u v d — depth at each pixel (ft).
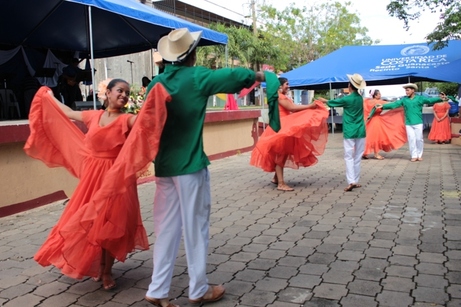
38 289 12.24
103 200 10.54
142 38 41.47
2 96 34.14
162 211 10.60
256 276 12.69
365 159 37.01
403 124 35.91
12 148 20.24
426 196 21.93
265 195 23.47
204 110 10.37
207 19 106.63
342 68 62.13
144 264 13.99
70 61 40.81
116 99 11.64
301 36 118.32
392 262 13.35
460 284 11.64
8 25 35.17
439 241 15.12
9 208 20.10
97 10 34.19
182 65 10.40
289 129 22.16
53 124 12.93
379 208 19.88
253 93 117.19
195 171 10.20
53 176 22.41
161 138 10.33
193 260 10.62
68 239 11.00
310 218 18.63
